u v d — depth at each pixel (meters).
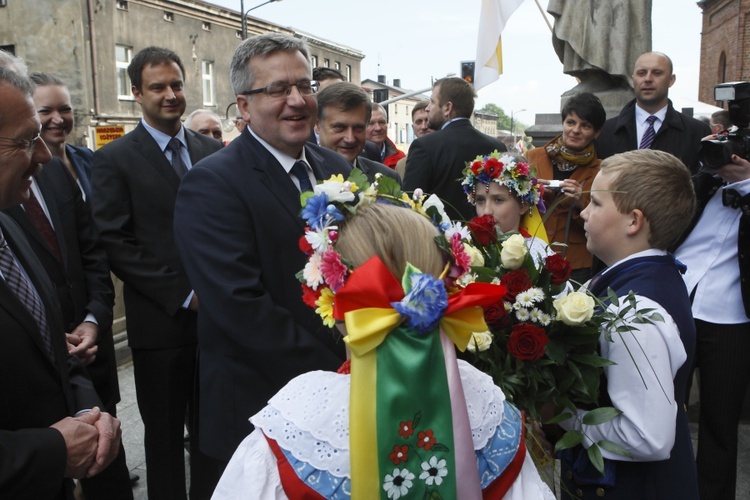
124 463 2.60
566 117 4.16
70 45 21.67
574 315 1.69
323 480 1.11
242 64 2.31
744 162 2.85
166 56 3.40
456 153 4.21
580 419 1.78
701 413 3.12
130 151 3.28
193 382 3.31
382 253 1.20
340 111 3.50
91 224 3.28
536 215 3.02
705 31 29.98
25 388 1.68
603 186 1.93
